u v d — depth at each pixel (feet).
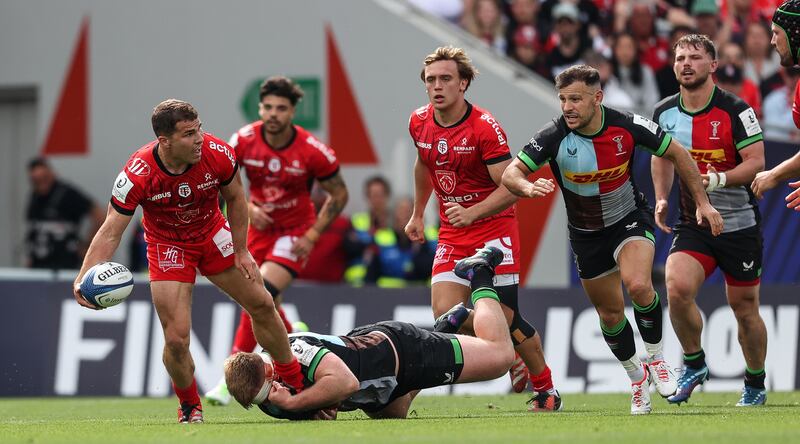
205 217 74.74
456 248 85.35
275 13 168.35
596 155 76.54
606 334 81.10
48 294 130.11
